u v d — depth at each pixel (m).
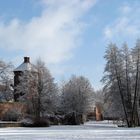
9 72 83.38
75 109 96.44
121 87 64.31
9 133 36.22
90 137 27.72
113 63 64.62
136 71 64.81
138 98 65.31
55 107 77.75
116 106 64.50
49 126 65.06
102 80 65.56
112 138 26.39
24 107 77.88
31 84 77.44
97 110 137.75
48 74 77.69
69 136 29.36
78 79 101.62
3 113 77.00
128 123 62.59
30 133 35.84
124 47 65.56
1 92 83.19
